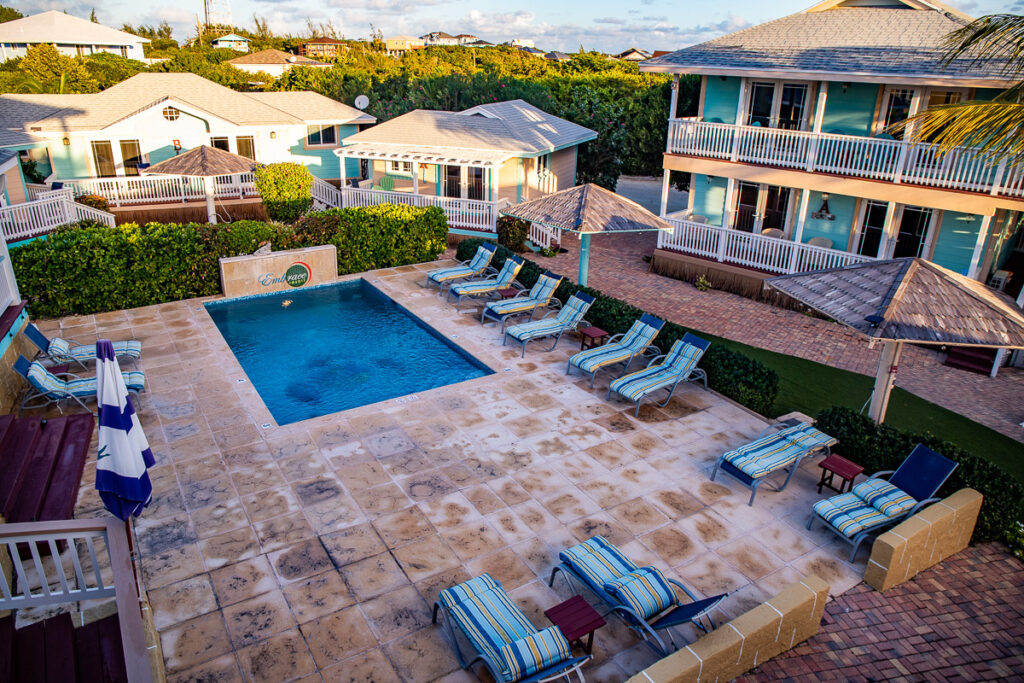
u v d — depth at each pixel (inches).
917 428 554.6
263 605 341.1
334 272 853.8
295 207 1116.5
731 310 822.5
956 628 346.6
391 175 1187.3
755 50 877.2
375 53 3383.4
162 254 742.5
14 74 1775.3
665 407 559.8
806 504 440.5
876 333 402.9
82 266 699.4
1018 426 564.7
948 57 721.0
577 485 449.1
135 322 705.0
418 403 553.6
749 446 460.8
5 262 575.5
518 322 727.7
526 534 399.5
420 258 927.0
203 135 1198.3
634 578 332.2
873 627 345.1
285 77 1902.1
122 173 1164.5
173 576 358.3
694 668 285.7
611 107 1368.1
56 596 279.7
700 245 916.0
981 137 519.5
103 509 410.6
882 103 818.8
